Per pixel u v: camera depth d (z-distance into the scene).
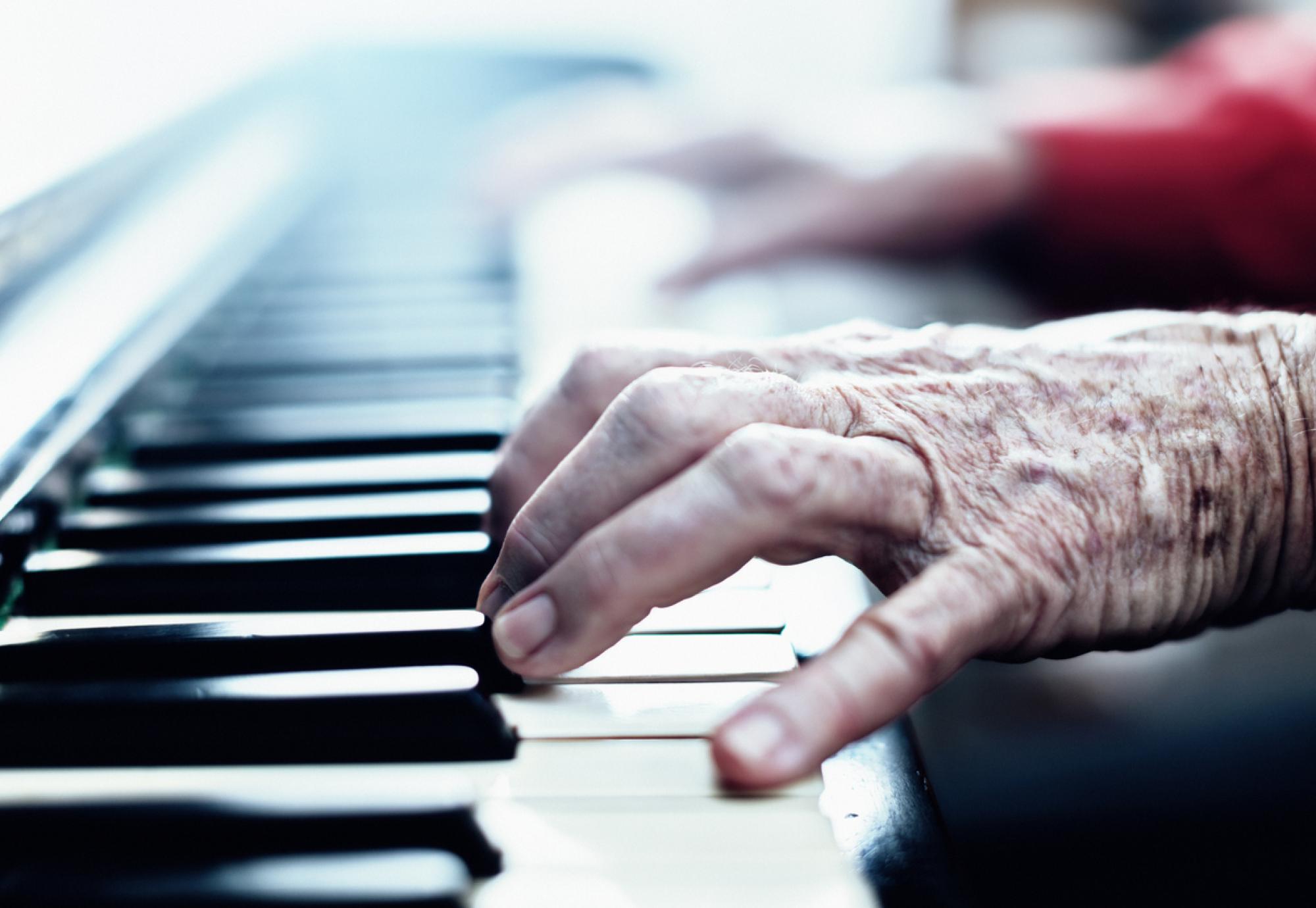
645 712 0.39
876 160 0.84
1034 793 0.59
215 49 0.71
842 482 0.39
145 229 0.56
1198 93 0.86
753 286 0.79
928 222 0.84
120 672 0.40
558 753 0.38
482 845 0.36
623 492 0.40
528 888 0.35
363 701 0.38
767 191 0.86
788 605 0.43
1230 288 0.83
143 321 0.51
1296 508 0.43
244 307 0.58
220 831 0.35
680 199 0.86
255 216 0.63
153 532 0.44
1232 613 0.44
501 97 0.97
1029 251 0.88
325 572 0.42
